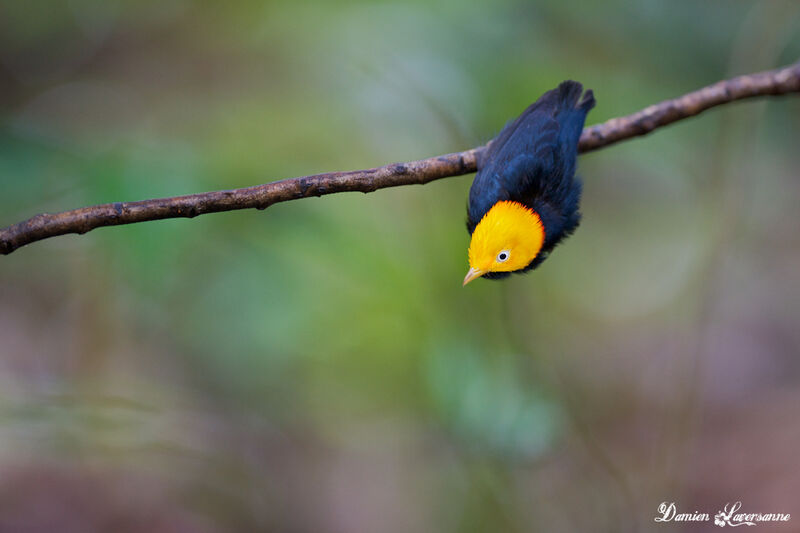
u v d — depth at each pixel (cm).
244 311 924
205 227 778
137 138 932
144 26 1354
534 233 746
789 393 1441
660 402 1407
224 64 1286
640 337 1522
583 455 1159
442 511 1173
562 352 1388
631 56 1305
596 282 1580
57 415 912
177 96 1289
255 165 859
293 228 823
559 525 1104
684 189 1531
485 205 739
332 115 1079
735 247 1435
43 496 1095
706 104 777
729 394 1462
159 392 1127
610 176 1583
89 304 1108
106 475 1140
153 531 1090
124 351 1141
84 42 1382
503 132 783
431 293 995
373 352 1064
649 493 1166
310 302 930
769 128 1634
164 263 756
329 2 1063
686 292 1411
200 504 1130
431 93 1009
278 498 1180
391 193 1055
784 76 771
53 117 1305
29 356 1162
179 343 1134
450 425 1009
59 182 730
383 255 908
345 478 1234
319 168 1027
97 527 1077
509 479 1079
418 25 1027
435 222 1045
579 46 1241
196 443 1096
